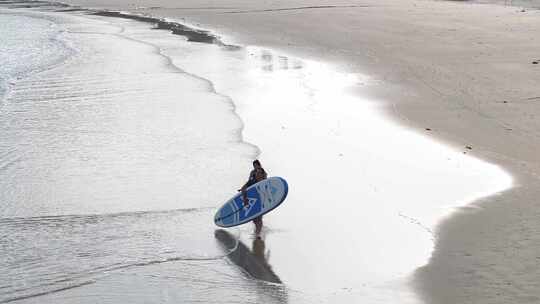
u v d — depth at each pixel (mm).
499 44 128375
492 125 73875
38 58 129125
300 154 65188
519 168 59625
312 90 93812
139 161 64188
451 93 89438
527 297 36625
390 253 44031
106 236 48000
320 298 38781
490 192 53750
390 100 86625
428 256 42938
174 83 99812
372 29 157750
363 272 41719
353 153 65188
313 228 48469
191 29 172750
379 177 58406
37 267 43312
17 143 69938
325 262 43344
